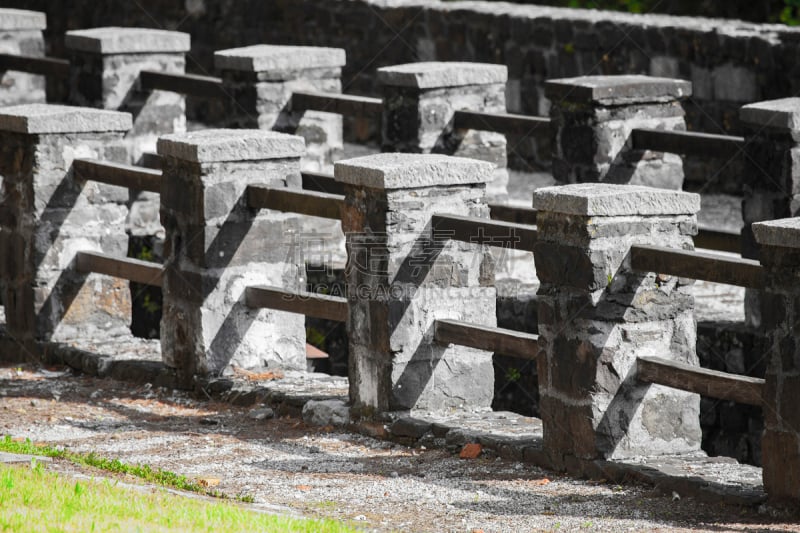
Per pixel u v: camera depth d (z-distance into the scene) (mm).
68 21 54406
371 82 45844
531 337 20969
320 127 35969
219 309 25328
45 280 28359
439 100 32594
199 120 50125
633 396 19781
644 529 17156
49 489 16703
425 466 20750
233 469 20594
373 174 21703
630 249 19453
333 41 46844
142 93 37656
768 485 17797
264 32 48906
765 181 26500
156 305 35062
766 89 35438
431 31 44062
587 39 39812
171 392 25938
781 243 17094
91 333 29000
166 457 21344
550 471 20328
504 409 29578
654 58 38312
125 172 26859
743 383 18297
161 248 35469
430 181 21906
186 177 25109
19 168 28250
